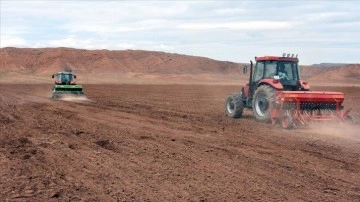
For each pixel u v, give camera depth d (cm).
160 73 16425
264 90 1731
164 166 977
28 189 802
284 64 1811
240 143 1275
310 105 1647
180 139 1336
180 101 3278
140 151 1141
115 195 769
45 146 1203
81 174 909
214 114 2133
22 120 1753
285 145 1252
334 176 902
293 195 771
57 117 1888
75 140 1298
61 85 3173
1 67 15475
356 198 759
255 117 1794
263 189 805
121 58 17412
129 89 5791
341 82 13612
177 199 746
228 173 919
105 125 1641
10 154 1093
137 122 1750
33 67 15888
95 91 5003
